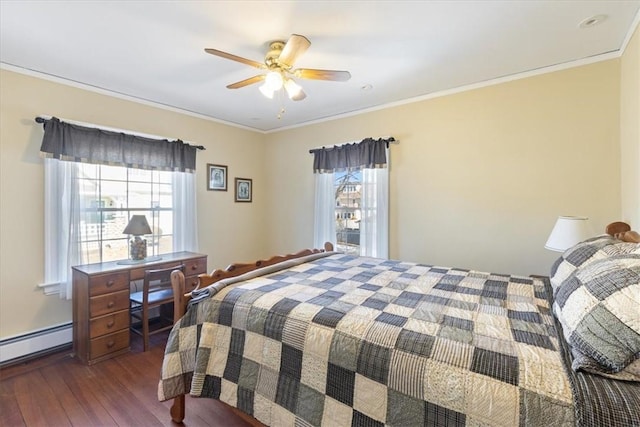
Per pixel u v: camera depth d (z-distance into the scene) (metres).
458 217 3.14
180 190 3.72
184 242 3.74
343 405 1.27
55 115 2.79
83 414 1.95
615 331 0.98
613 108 2.43
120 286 2.73
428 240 3.32
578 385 0.93
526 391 0.96
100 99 3.08
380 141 3.51
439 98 3.22
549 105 2.68
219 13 1.88
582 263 1.52
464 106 3.08
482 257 3.03
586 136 2.54
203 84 2.99
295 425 1.38
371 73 2.76
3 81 2.54
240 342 1.62
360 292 1.83
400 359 1.18
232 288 1.88
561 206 2.65
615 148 2.43
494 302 1.65
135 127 3.34
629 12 1.90
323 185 4.06
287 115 4.02
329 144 4.09
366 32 2.11
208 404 2.06
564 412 0.88
